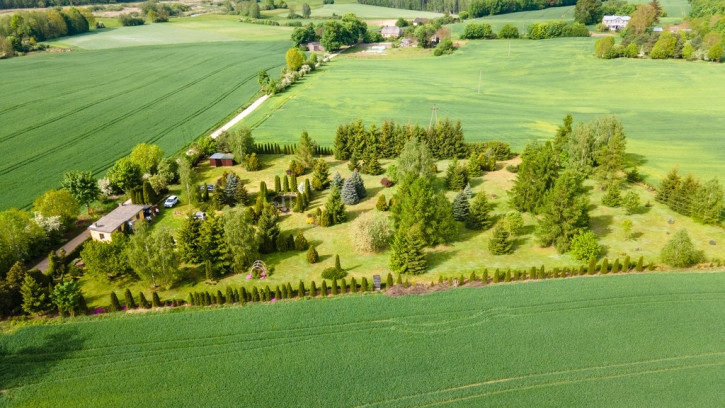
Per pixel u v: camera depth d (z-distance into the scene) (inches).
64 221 2878.9
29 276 2146.9
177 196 3412.9
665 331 2068.2
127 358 1940.2
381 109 5728.3
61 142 4532.5
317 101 6053.2
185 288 2404.0
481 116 5462.6
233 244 2468.0
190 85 6732.3
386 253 2726.4
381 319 2158.0
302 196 3221.0
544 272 2434.8
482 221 2950.3
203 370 1886.1
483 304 2242.9
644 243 2785.4
